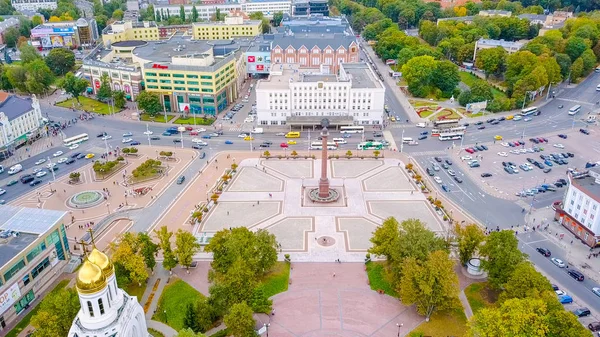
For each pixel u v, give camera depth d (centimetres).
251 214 19125
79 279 9081
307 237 17525
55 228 15300
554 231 17838
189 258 15262
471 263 15288
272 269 15625
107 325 9544
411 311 13838
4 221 15325
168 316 13662
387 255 15000
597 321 13450
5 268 13250
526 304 11512
